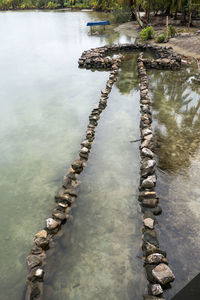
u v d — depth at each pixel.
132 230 3.87
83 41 20.64
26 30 28.66
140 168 5.19
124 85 10.57
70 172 5.14
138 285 3.09
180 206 4.18
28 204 4.52
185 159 5.40
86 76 12.09
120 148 6.08
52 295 3.03
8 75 12.60
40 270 3.22
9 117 8.11
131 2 24.20
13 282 3.23
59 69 13.35
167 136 6.36
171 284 3.02
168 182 4.73
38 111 8.47
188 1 22.64
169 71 12.13
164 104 8.37
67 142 6.51
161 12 29.38
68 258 3.47
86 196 4.59
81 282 3.17
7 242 3.80
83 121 7.63
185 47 15.88
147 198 4.34
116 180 5.00
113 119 7.62
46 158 5.87
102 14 43.88
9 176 5.29
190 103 8.38
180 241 3.59
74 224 4.02
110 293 3.02
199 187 4.57
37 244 3.61
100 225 3.99
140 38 20.80
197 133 6.44
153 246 3.43
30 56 16.36
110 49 17.00
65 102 9.12
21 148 6.34
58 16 46.03
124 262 3.38
